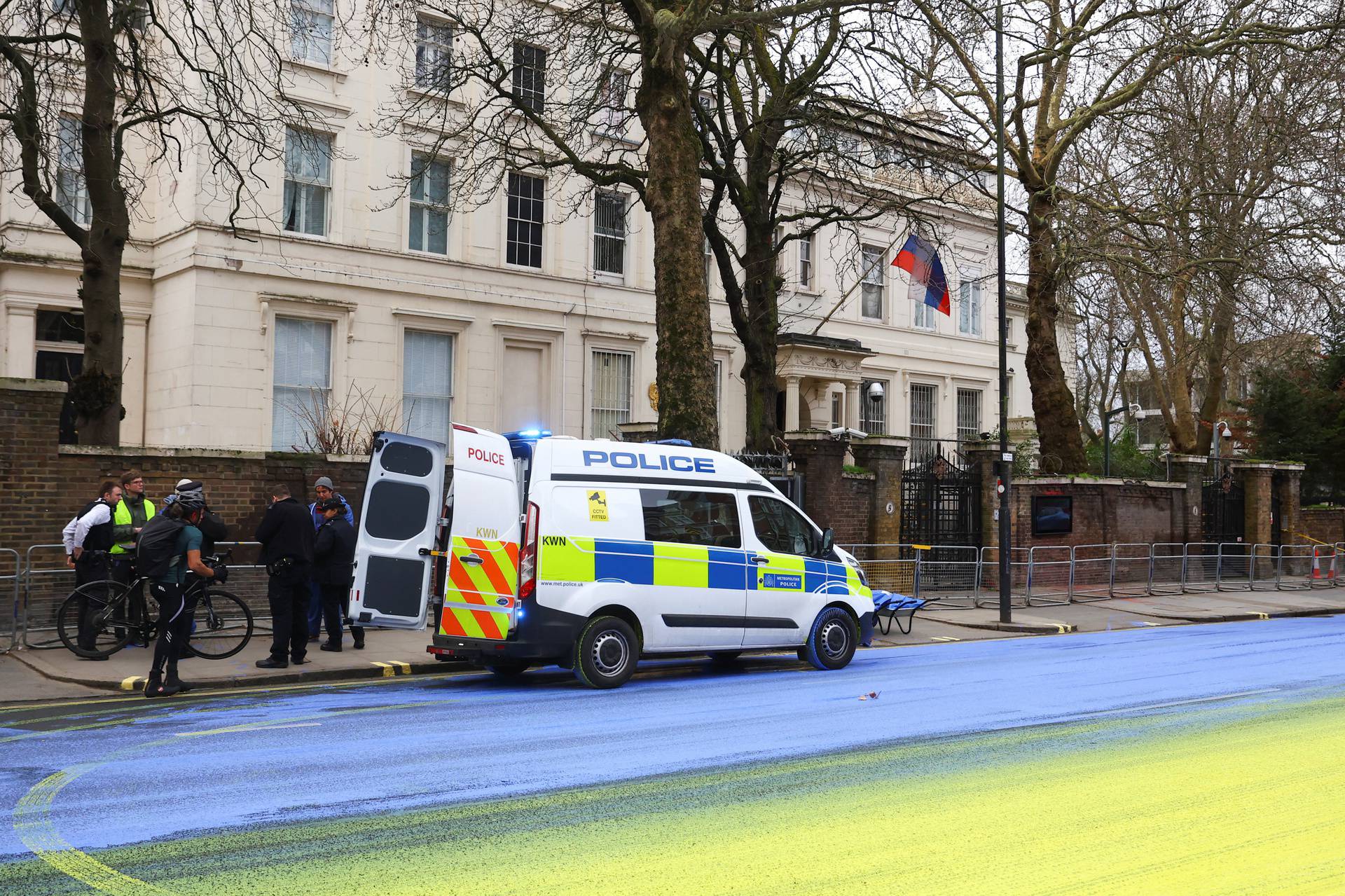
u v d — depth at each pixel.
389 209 26.11
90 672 11.26
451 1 25.23
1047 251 24.45
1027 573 21.58
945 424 38.31
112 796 6.43
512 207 28.34
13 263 22.92
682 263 16.02
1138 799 6.53
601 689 11.19
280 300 24.39
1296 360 37.78
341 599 13.19
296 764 7.32
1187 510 27.77
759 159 20.95
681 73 16.36
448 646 10.98
